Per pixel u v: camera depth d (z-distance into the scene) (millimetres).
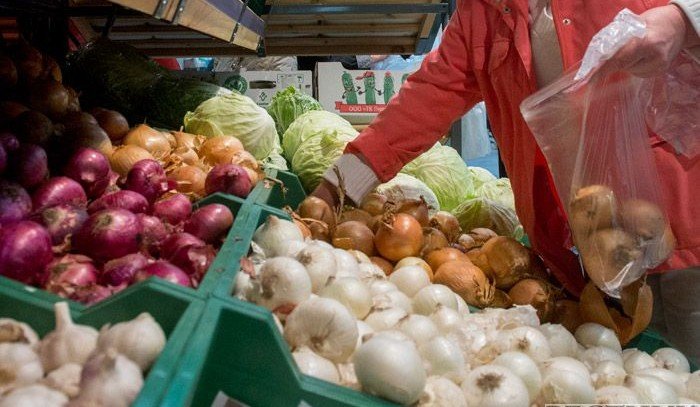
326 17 3885
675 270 1635
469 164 6266
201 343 788
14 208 1151
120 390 669
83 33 3398
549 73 1753
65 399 673
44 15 2711
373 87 3943
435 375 1146
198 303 893
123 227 1163
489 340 1343
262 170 2266
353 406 928
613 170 1479
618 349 1551
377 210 2111
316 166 2648
